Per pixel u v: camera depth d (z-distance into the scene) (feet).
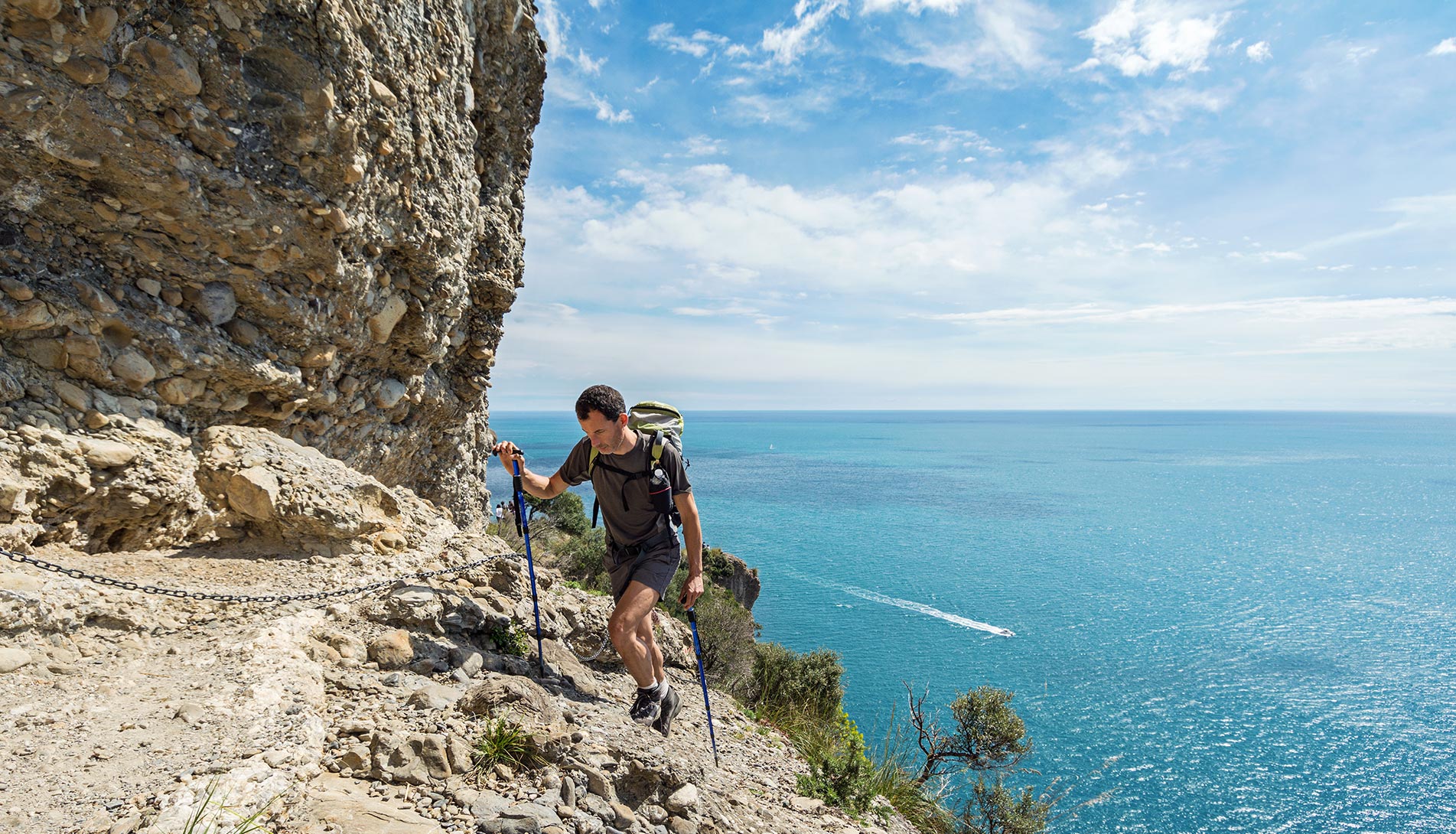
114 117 14.87
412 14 22.82
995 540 640.58
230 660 11.70
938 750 42.29
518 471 14.61
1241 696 284.20
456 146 26.96
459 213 27.45
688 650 25.18
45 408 14.44
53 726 9.09
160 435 16.43
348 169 19.44
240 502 16.48
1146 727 247.50
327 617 14.12
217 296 18.15
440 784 9.62
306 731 9.86
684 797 11.80
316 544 17.07
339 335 22.09
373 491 18.89
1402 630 398.21
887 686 257.75
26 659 10.46
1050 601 434.71
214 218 17.19
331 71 18.39
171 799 7.68
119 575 13.82
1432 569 571.69
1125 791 197.98
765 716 28.02
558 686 15.02
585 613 19.35
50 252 15.15
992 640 340.39
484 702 11.62
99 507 14.70
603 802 10.55
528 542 15.03
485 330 34.22
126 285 16.48
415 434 30.07
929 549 590.14
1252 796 199.31
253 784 8.37
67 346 14.90
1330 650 356.59
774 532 640.58
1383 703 282.36
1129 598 453.58
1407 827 186.29
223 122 16.71
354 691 11.79
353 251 21.20
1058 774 205.46
